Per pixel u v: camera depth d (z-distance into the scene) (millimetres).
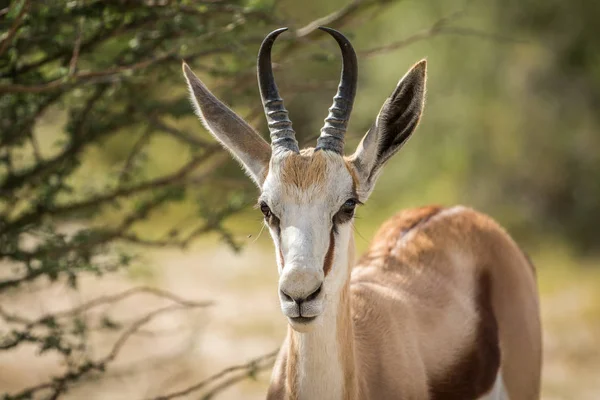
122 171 14156
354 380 9344
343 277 8891
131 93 13438
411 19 33500
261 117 13742
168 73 13055
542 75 31984
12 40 11711
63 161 13477
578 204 31422
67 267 12055
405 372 10328
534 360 11805
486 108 32719
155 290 12547
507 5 32031
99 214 14203
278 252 8695
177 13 12469
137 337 21375
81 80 12039
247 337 22188
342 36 9039
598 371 20453
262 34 14883
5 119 12984
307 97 34812
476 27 32250
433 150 33906
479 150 32844
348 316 9211
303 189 8656
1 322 17766
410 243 11625
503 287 11664
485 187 32656
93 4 12078
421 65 9125
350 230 8977
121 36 13234
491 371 11391
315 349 9078
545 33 31906
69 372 12023
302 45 14547
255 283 27312
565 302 25156
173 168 31000
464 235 11766
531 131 32062
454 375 11031
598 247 30531
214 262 29422
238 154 9422
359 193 9125
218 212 13672
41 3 11438
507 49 32156
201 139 14094
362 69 32312
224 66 13758
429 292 11141
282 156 8891
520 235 31281
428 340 10828
